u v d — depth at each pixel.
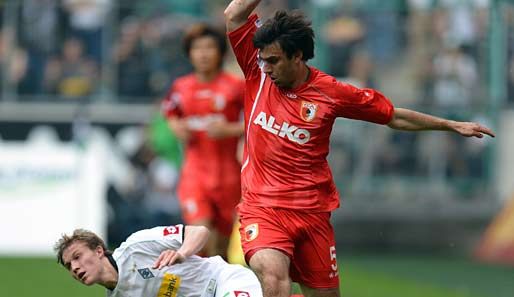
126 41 64.50
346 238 65.06
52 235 55.38
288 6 65.06
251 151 25.45
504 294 46.91
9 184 55.16
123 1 65.00
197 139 38.19
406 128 25.44
